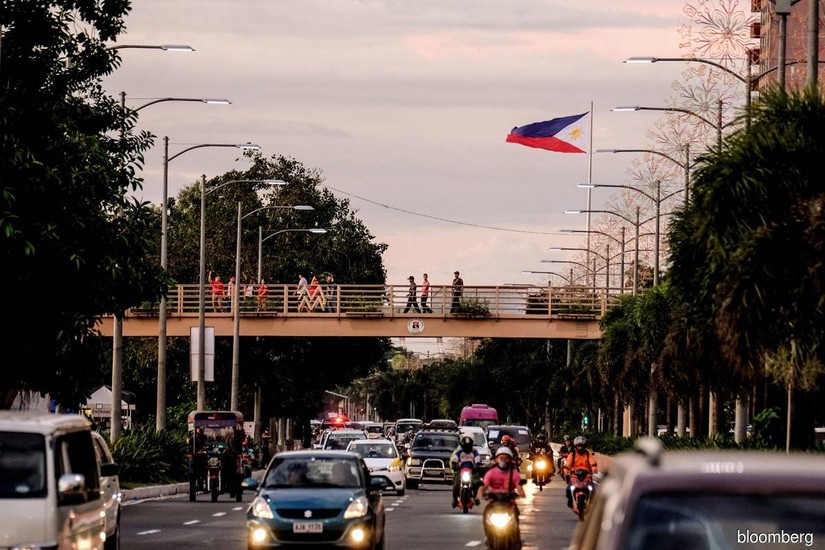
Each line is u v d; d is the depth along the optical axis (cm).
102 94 5634
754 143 4469
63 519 2634
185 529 5250
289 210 16300
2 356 5059
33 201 4800
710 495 1055
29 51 5350
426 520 5991
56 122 5078
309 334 12506
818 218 4228
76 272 4938
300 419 16400
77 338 5362
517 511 3853
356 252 16850
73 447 2853
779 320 4275
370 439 8819
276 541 3800
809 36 4697
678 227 5244
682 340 7300
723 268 4459
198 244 15988
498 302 12356
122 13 5472
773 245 4247
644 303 9644
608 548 1048
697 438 8306
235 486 7356
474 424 14775
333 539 3806
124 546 4484
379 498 4169
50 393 5459
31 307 4928
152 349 14625
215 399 14925
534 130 13225
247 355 14438
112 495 3825
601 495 1165
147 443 8725
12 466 2641
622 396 11431
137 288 5266
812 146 4453
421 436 9738
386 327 12431
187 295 12694
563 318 12294
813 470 1058
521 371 19812
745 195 4428
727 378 5819
